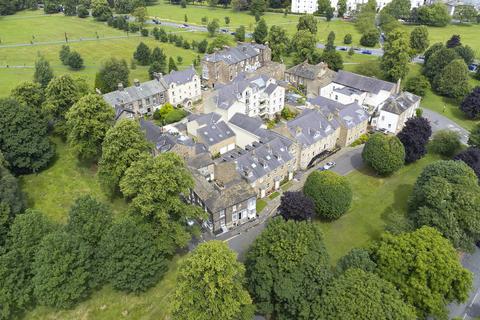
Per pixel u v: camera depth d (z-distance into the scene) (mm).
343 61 184500
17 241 62875
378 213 87250
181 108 136125
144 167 68312
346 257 65188
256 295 61438
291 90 149000
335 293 55688
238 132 109250
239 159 89625
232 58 160750
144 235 63750
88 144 93375
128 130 84000
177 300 53469
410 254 61625
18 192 77688
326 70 150125
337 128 109062
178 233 67312
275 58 185625
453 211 73500
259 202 90625
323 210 80938
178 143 95812
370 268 62812
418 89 145375
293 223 62750
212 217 78500
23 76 158500
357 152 110250
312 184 82625
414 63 181875
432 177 78875
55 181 94188
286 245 59125
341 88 137375
